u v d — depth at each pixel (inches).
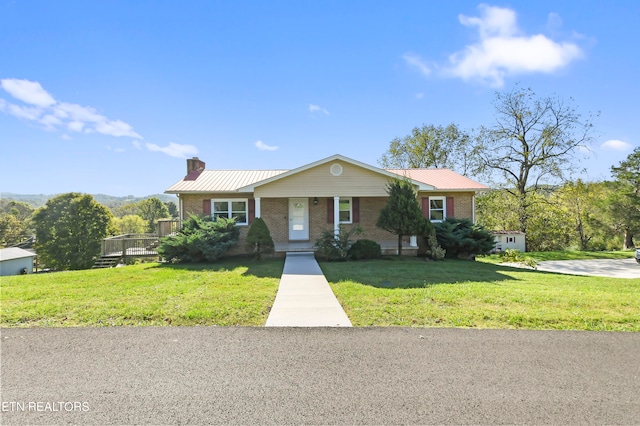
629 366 148.1
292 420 108.7
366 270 410.9
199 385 131.5
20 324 205.5
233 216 615.2
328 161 549.6
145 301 257.1
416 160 1390.3
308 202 642.8
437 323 207.9
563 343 173.9
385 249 579.5
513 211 1034.7
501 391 126.6
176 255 508.1
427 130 1378.0
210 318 218.1
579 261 754.8
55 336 183.9
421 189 561.6
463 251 589.3
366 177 557.0
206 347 169.3
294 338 181.8
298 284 328.8
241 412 113.2
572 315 218.5
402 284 323.9
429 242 546.3
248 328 198.1
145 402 119.3
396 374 140.2
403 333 189.0
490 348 167.3
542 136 1003.9
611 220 923.4
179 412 113.3
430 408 115.3
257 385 131.5
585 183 1108.5
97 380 135.4
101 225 1240.2
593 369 145.1
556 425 106.2
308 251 558.9
